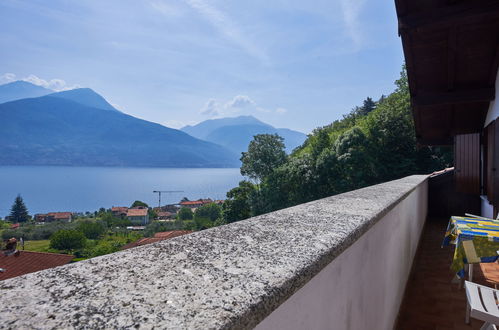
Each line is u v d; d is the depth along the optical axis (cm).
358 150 2650
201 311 48
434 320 287
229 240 93
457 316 293
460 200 911
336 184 2773
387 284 234
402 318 293
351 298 139
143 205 16575
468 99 537
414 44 457
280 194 3403
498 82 494
